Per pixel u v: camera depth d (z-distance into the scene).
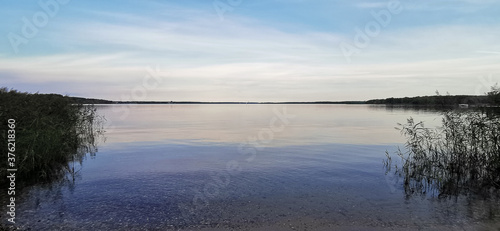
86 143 18.25
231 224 6.11
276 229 5.86
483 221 6.23
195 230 5.84
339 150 15.61
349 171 10.78
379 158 13.30
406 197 7.82
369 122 36.81
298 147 16.78
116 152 15.29
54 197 7.89
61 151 12.12
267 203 7.37
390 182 9.27
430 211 6.81
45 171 10.29
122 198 7.79
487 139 9.65
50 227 5.99
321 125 33.09
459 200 7.59
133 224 6.14
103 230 5.86
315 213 6.69
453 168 10.03
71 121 15.48
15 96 12.85
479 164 9.65
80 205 7.25
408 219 6.34
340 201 7.51
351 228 5.91
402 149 15.73
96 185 9.00
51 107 14.66
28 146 9.98
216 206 7.17
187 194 8.11
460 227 5.95
